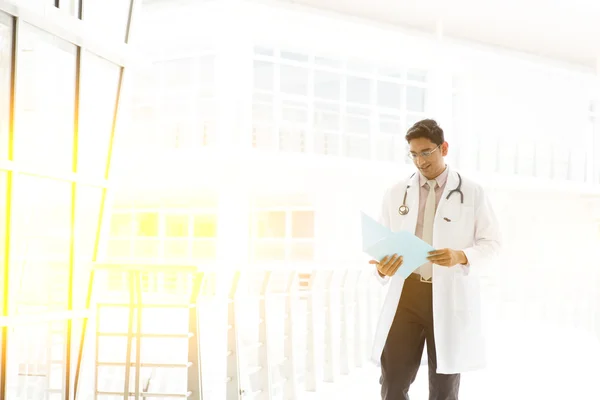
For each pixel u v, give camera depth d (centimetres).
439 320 374
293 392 682
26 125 427
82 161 476
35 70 433
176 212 1459
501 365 935
